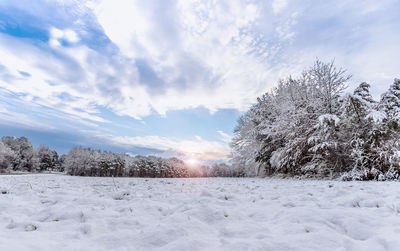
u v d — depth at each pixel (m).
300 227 2.23
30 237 2.07
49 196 4.31
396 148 8.97
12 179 9.02
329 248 1.72
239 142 21.28
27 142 49.25
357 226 2.17
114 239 2.03
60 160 58.59
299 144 12.75
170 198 4.34
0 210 3.11
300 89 14.05
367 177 9.25
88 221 2.67
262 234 2.07
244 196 4.59
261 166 17.27
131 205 3.49
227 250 1.70
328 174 11.31
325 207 3.17
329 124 10.78
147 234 2.08
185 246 1.77
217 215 2.77
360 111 10.23
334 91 12.98
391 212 2.62
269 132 14.56
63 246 1.87
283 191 5.29
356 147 9.99
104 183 8.65
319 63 13.67
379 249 1.66
